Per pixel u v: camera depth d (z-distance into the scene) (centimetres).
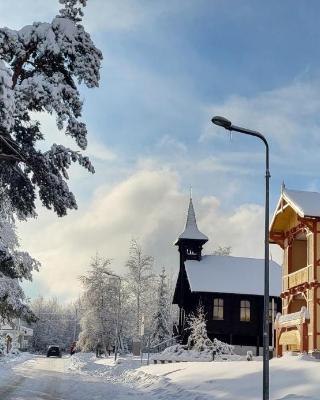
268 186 1489
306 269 3284
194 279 5794
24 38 1630
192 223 6306
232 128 1494
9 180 1841
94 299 7162
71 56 1708
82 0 1808
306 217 3188
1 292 3025
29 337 13612
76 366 4562
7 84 1320
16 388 2394
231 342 5653
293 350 3494
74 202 1838
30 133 1828
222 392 1944
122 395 2161
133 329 7088
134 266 7225
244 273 6019
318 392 1706
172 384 2322
